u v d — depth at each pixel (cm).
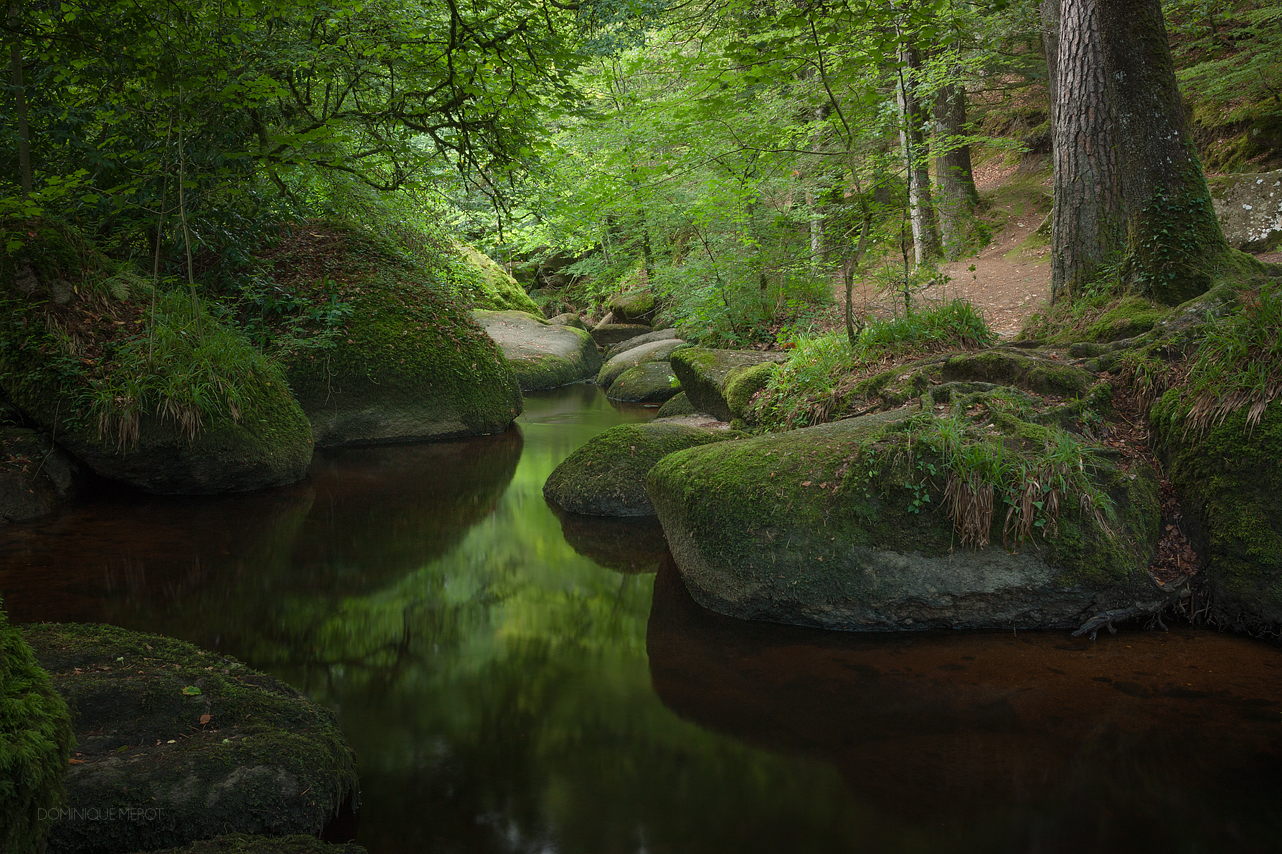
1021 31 1337
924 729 328
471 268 1736
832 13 504
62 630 315
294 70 623
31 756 130
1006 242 1364
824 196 718
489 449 948
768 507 437
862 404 625
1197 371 472
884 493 423
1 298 648
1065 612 409
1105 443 479
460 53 464
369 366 945
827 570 421
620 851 254
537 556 588
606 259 1917
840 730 330
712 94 842
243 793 239
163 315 717
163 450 657
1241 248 955
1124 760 299
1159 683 356
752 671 387
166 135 705
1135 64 617
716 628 440
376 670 397
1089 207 702
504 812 276
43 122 700
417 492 754
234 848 214
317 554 575
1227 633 402
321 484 768
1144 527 429
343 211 1069
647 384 1327
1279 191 943
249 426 707
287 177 959
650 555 592
